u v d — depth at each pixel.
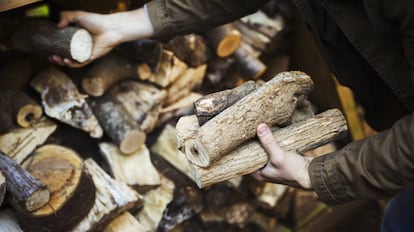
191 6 1.32
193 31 1.38
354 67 1.22
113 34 1.36
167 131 1.61
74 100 1.42
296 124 1.08
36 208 1.17
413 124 0.93
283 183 1.11
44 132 1.38
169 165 1.57
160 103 1.55
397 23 0.95
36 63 1.45
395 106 1.29
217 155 0.96
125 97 1.51
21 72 1.42
